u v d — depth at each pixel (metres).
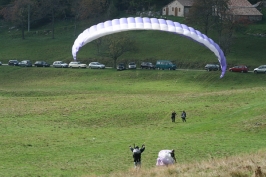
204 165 118.50
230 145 181.00
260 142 186.00
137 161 129.12
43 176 137.38
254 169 108.38
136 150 128.50
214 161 125.31
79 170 145.50
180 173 113.19
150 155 166.62
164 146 182.00
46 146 185.00
